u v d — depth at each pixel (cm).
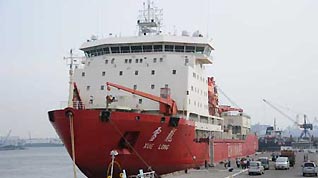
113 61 4316
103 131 3222
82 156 3288
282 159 4816
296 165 5622
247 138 8569
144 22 4944
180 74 4212
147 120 3378
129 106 4097
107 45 4331
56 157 19288
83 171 3459
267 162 4791
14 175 8612
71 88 4012
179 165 4147
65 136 3266
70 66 4075
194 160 4562
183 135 3997
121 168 3466
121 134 3300
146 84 4194
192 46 4453
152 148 3619
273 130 17762
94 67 4356
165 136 3653
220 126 5997
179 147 4012
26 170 10062
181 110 4162
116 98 4081
